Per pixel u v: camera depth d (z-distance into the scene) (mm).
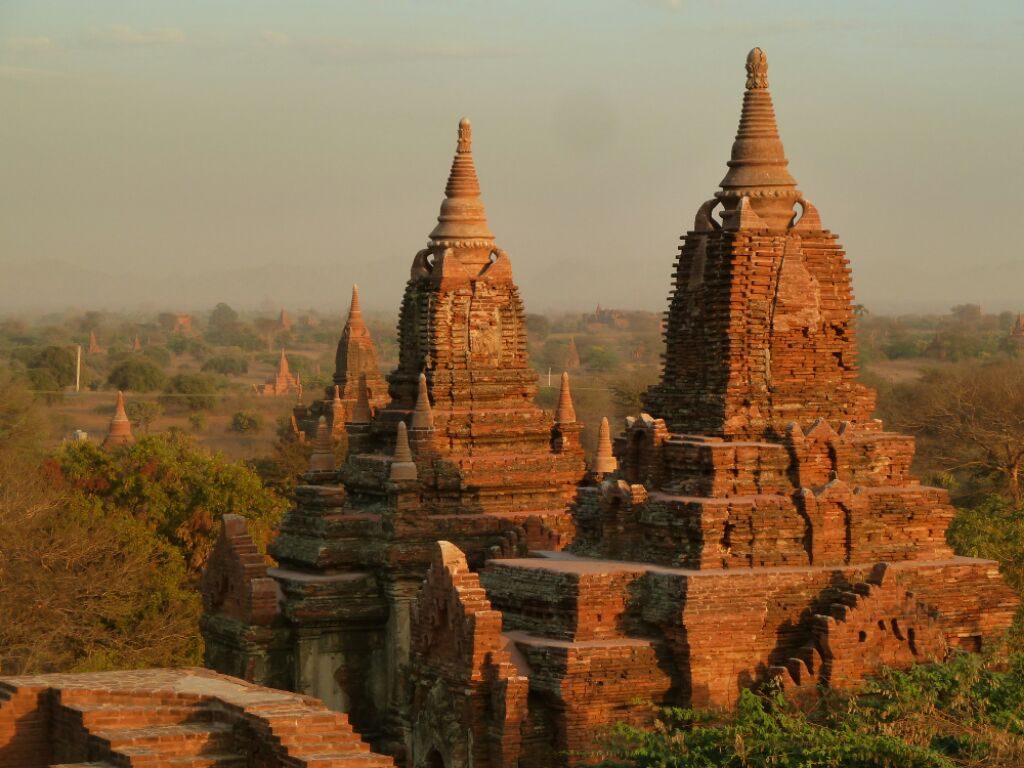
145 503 112250
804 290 67500
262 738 49031
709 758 54281
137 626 95625
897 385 176625
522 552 78500
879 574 63031
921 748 52219
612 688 60719
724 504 63250
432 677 63688
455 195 87938
